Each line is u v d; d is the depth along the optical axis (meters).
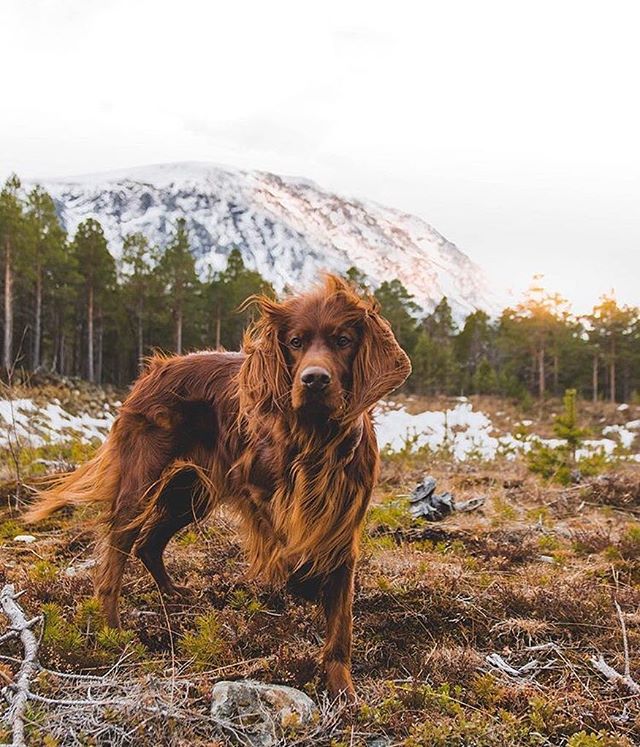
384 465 9.48
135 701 2.61
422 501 6.54
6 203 30.02
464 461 10.10
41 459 7.70
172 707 2.62
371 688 3.17
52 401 18.05
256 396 3.44
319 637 3.73
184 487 3.99
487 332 50.97
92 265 36.28
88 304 36.12
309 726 2.79
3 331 35.06
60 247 33.31
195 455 3.89
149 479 3.82
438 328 51.94
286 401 3.35
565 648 3.66
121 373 40.84
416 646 3.67
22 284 32.34
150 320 39.97
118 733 2.51
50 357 39.75
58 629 3.19
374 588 4.18
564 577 4.70
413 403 31.61
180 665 3.24
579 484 8.13
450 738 2.75
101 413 19.27
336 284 3.40
